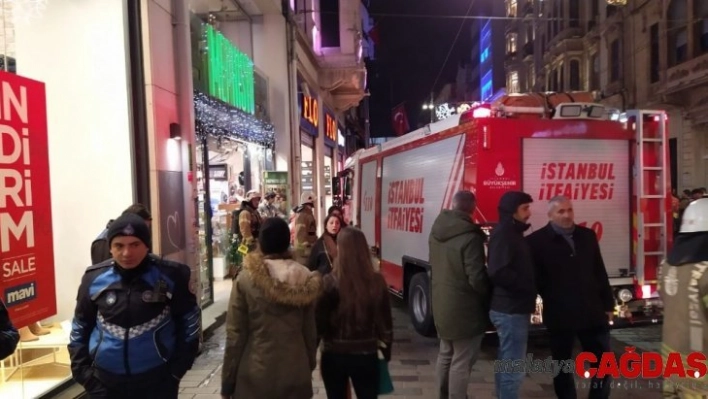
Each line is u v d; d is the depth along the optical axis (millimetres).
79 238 5945
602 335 4426
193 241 6844
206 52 9312
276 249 3146
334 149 26922
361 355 3453
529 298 4070
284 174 13391
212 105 9062
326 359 3539
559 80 35094
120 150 5906
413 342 6918
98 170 5934
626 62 25859
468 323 4238
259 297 2994
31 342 4938
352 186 11242
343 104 26547
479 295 4273
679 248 2582
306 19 20062
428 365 5938
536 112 5898
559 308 4254
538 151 5793
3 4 5695
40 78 5891
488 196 5660
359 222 10398
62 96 5918
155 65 6125
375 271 3549
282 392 2980
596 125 5945
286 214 13258
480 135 5660
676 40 21656
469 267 4188
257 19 14797
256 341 3021
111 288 2898
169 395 3016
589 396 4500
